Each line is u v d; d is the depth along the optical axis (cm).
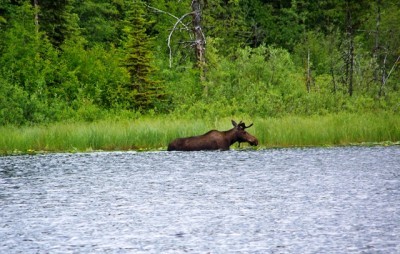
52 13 13800
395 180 5672
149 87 12156
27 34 12769
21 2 14150
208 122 9450
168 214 4428
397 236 3766
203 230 3978
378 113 10569
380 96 12225
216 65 12738
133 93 12031
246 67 12750
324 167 6562
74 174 6316
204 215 4381
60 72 12625
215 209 4569
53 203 4850
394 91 12900
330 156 7469
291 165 6756
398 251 3472
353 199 4831
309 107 11162
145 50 12188
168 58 13738
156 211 4528
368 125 9212
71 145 8600
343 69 14225
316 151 8019
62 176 6191
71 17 14562
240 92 12069
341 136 8931
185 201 4869
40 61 12488
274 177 5956
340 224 4059
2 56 12500
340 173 6134
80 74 12938
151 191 5316
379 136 9106
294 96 11444
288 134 8788
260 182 5688
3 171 6556
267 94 11312
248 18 18925
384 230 3894
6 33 12812
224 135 8419
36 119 10569
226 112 10881
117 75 12838
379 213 4338
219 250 3544
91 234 3919
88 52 13538
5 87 10862
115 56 13738
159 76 12912
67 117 11019
